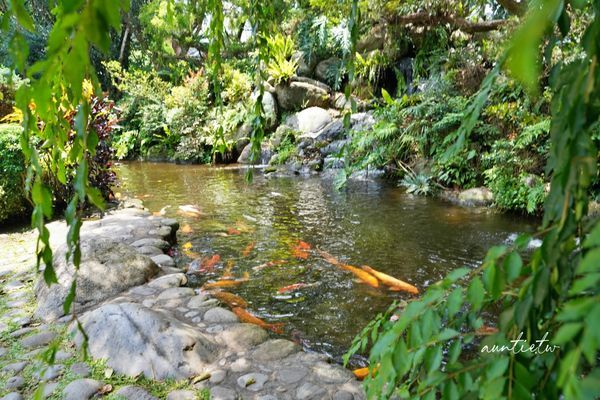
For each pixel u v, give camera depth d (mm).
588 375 268
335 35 7523
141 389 1659
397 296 2902
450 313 469
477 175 5914
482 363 457
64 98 762
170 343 1871
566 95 391
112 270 2668
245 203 5727
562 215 361
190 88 10578
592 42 330
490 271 427
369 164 7289
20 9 523
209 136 9812
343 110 1230
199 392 1649
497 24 2561
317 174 8016
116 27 343
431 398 482
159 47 11539
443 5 2672
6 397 1592
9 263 3107
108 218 4305
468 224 4609
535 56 241
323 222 4766
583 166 344
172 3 1794
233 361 1863
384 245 3979
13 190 4195
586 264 257
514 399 384
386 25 3055
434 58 6418
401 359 510
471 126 495
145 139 10750
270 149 9289
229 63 10344
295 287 3057
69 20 323
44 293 2439
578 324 266
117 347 1886
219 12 1480
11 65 515
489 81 484
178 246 3945
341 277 3223
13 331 2123
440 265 3480
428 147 6699
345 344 2326
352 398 1591
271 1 1657
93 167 4914
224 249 3875
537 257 415
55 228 3846
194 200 5922
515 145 4922
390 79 9008
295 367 1803
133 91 11133
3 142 4078
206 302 2432
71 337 2021
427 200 5805
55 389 1657
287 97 9977
